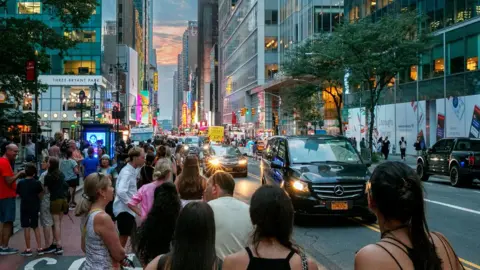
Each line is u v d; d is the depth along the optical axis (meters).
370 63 31.72
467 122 34.91
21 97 26.91
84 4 23.61
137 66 122.75
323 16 62.62
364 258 2.44
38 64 23.50
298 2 69.25
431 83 39.81
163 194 4.39
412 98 42.72
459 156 20.66
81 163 17.11
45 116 66.38
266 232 2.94
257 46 83.38
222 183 4.79
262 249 2.93
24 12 59.88
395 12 41.47
